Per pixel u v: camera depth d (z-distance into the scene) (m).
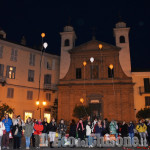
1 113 22.02
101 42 34.19
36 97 34.25
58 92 33.53
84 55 34.41
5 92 31.20
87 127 13.34
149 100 30.89
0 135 11.17
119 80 32.09
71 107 32.31
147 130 15.05
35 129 12.58
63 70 34.75
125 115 30.47
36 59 35.91
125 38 34.06
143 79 31.91
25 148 12.52
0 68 31.56
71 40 36.09
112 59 33.28
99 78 32.84
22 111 32.19
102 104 31.52
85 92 32.50
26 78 33.94
